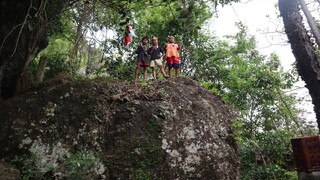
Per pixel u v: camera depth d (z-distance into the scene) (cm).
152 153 576
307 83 303
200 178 580
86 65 1106
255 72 1145
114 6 653
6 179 481
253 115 1095
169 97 660
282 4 322
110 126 600
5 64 671
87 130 583
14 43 667
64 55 1077
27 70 740
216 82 1265
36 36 699
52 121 582
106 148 577
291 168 1006
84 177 517
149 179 552
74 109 603
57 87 636
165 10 1162
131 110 618
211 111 677
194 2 575
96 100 622
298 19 315
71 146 565
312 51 307
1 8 632
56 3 675
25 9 649
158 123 605
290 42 316
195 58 1320
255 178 897
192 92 714
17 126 571
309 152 260
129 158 566
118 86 673
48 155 546
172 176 566
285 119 1139
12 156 542
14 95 666
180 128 614
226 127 690
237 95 1102
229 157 636
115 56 1055
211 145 620
